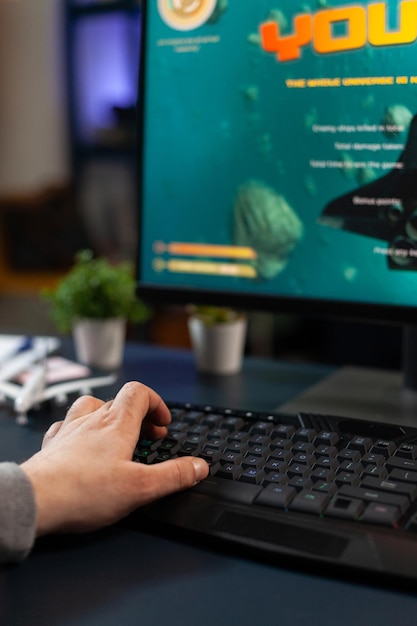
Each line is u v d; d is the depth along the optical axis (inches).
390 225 33.0
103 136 114.9
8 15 117.4
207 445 26.1
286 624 17.8
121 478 22.3
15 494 20.8
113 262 115.0
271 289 36.4
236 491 23.2
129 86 111.3
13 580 20.1
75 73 115.3
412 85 31.8
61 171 118.6
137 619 18.1
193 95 37.0
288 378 41.7
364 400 35.7
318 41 33.6
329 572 20.0
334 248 34.5
